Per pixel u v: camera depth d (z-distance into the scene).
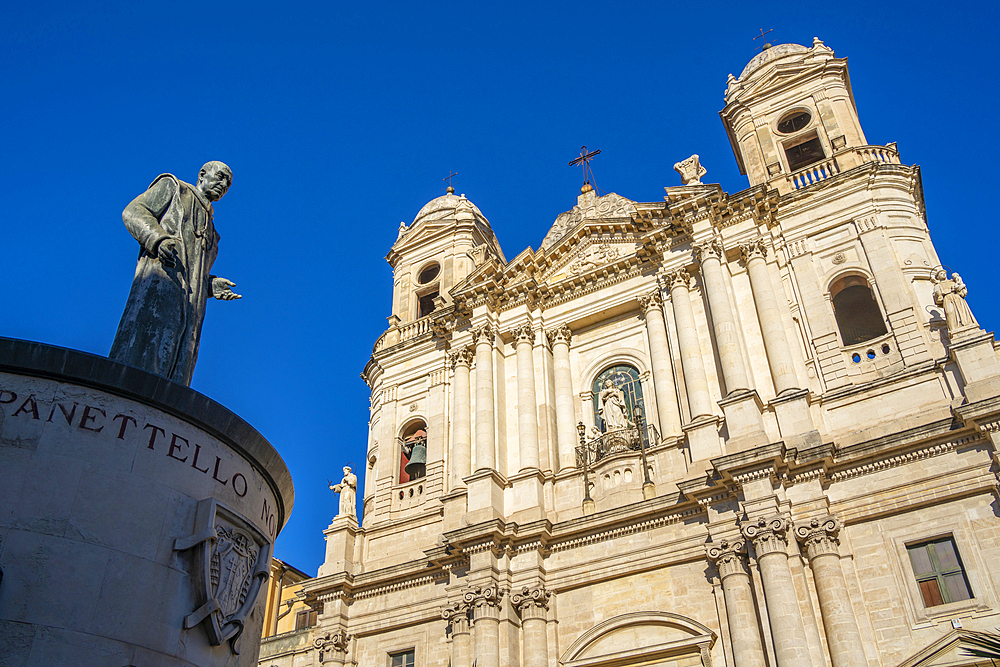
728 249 27.02
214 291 12.45
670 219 28.64
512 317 30.28
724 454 22.59
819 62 31.42
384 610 26.64
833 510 21.25
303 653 29.52
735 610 20.28
